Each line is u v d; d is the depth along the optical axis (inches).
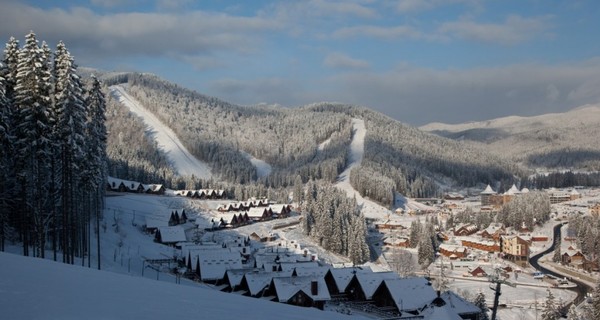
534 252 7662.4
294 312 1040.8
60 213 3102.9
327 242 6801.2
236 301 1103.0
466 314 2960.1
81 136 2667.3
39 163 2581.2
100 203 5187.0
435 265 6638.8
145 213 6599.4
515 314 4485.7
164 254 4756.4
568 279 5999.0
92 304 837.2
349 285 3257.9
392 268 6122.1
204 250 4397.1
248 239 6697.8
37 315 724.7
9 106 2529.5
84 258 3238.2
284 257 4810.5
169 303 935.7
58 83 2630.4
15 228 3137.3
